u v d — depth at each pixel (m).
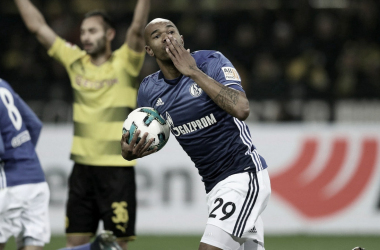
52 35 21.20
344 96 36.94
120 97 20.06
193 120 14.56
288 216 32.19
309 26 46.47
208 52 14.95
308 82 40.75
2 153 15.05
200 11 47.78
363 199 32.09
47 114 35.34
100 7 49.12
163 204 32.16
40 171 16.36
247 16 47.56
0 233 15.49
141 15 19.61
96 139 19.88
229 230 14.00
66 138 32.06
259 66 43.59
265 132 32.53
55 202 31.84
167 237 31.17
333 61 44.84
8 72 43.94
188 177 32.19
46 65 43.94
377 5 47.78
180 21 47.53
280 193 32.28
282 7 48.44
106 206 19.61
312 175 32.31
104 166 19.73
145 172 32.19
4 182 15.59
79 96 20.30
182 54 13.76
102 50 20.41
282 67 44.38
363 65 44.19
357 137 32.19
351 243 29.23
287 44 45.50
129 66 20.22
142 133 14.68
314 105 35.69
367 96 37.12
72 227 19.94
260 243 15.30
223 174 14.59
